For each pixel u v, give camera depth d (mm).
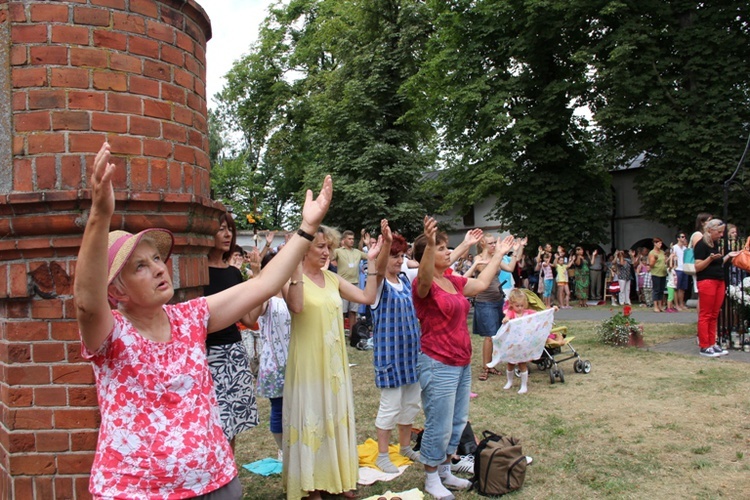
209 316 2115
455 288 4148
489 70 20484
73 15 2918
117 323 1868
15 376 2895
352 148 23016
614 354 8797
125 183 2994
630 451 4863
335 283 4258
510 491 4148
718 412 5746
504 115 19188
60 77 2893
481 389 7168
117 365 1857
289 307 3836
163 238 2109
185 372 1939
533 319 6500
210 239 3537
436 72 21000
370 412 6289
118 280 1914
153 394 1871
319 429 3867
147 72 3094
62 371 2895
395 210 21859
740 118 17219
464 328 4027
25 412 2895
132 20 3045
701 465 4500
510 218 21031
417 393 4785
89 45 2939
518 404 6402
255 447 5402
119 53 3002
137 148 3041
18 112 2885
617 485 4215
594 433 5340
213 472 1924
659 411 5879
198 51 3467
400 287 4637
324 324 3916
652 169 18156
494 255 4375
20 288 2871
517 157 20656
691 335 10203
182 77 3277
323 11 28203
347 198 21719
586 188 20344
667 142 17656
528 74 20031
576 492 4145
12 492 2885
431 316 3971
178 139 3230
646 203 18891
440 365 3932
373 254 4516
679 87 18359
